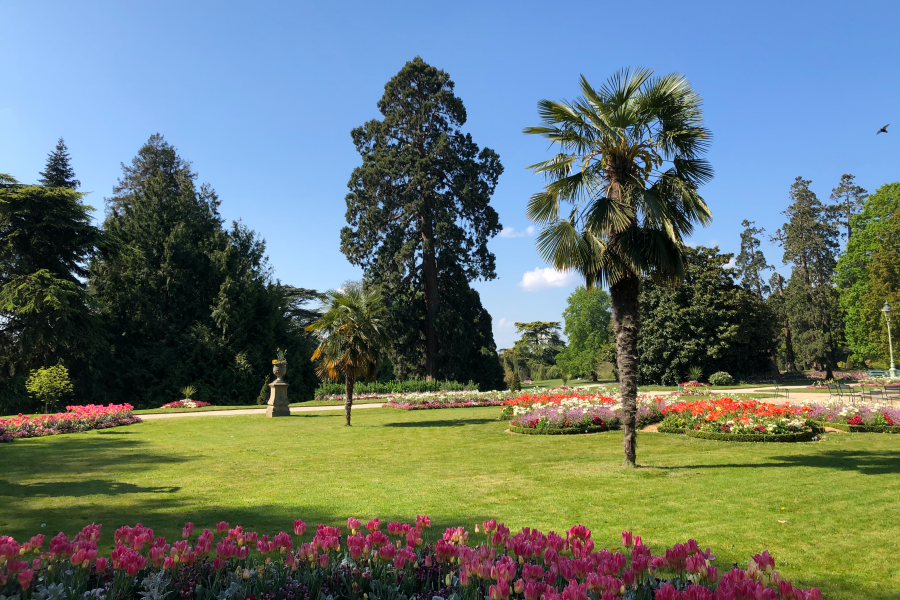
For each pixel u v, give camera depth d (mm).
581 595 2412
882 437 11820
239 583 2971
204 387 34469
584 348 59750
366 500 6934
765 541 5074
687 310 36219
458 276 40625
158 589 2842
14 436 14086
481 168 40719
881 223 38906
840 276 43281
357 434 14734
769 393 26469
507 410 18297
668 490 7234
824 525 5543
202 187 42906
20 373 29969
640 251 8633
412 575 3092
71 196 30031
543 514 6145
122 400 34000
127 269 35906
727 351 36406
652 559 2918
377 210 37250
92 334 30281
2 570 2666
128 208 40062
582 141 9492
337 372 17172
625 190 9039
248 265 40469
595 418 14133
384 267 36969
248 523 5859
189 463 10117
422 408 24266
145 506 6695
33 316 28000
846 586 4031
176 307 36344
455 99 40875
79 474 9008
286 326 43344
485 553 3068
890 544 4938
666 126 9180
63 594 2732
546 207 9602
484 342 41969
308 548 3152
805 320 54094
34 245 29625
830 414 13820
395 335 37656
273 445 12672
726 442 11484
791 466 8719
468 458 10383
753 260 63344
